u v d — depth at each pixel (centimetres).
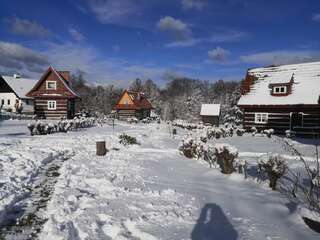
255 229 500
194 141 1326
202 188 773
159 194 694
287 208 609
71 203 613
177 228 496
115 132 2580
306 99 2794
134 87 11500
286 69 3203
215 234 475
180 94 12481
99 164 1084
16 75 5828
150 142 1948
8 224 522
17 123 3066
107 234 482
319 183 614
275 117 2973
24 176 845
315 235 478
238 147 1845
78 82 11438
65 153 1333
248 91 3192
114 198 656
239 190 761
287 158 1371
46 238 462
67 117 3981
